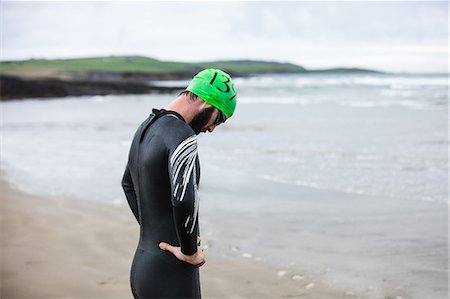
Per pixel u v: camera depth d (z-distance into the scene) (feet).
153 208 7.98
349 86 160.56
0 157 36.22
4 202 22.98
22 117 74.64
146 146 7.85
